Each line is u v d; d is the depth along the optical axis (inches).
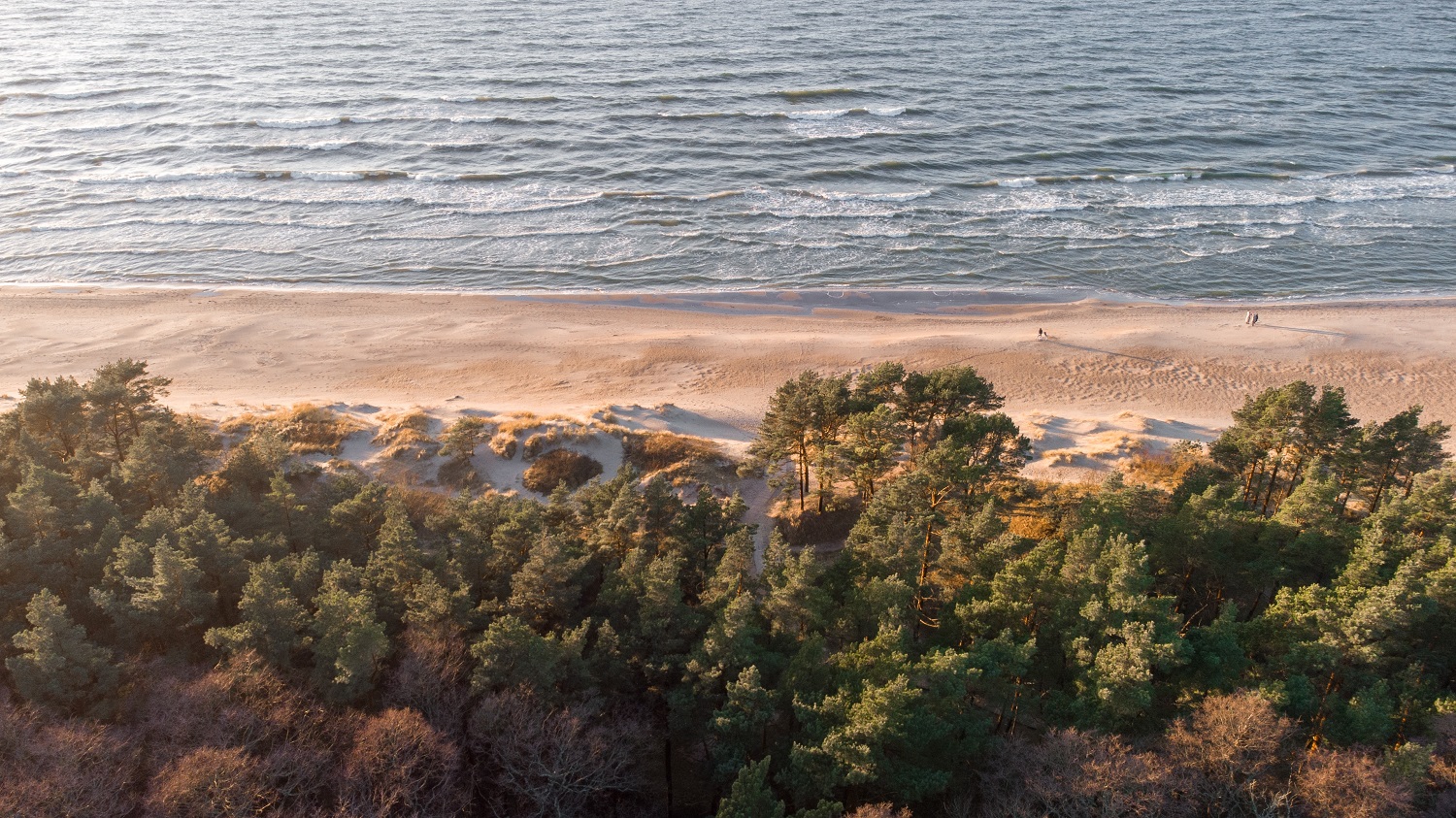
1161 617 1295.5
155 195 4333.2
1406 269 3599.9
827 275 3629.4
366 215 4126.5
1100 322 3275.1
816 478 2105.1
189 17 7869.1
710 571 1603.1
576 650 1280.8
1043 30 7003.0
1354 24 7076.8
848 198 4215.1
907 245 3816.4
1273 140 4842.5
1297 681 1238.9
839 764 1133.1
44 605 1178.6
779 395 2009.1
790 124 5088.6
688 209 4138.8
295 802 1082.1
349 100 5521.7
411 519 2020.2
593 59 6328.7
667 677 1366.9
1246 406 1929.1
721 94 5570.9
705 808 1305.4
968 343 3097.9
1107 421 2546.8
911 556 1483.8
